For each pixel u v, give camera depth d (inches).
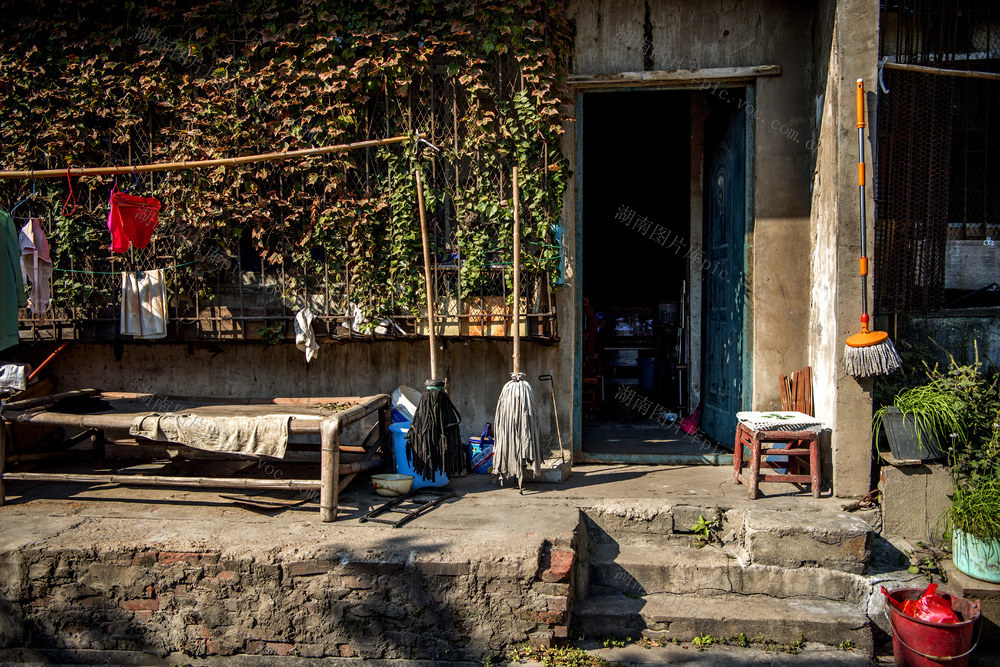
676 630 137.3
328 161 180.9
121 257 186.9
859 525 144.3
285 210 186.4
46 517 151.9
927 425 149.6
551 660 127.5
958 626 122.9
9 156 184.9
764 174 182.9
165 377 200.1
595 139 326.3
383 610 130.7
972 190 184.2
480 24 176.7
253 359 198.2
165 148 183.3
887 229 162.2
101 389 200.8
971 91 181.2
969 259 183.2
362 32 176.6
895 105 160.2
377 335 184.5
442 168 186.1
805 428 159.8
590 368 267.0
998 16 177.2
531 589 128.3
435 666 130.0
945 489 152.3
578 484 174.6
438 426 162.2
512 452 163.6
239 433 152.3
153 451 200.2
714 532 154.0
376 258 185.5
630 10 183.5
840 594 142.6
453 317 182.7
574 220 189.0
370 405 169.5
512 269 180.4
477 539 136.2
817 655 132.8
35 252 165.3
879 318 172.9
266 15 179.3
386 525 145.1
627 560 148.9
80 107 183.2
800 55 180.2
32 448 189.6
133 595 135.6
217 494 168.1
